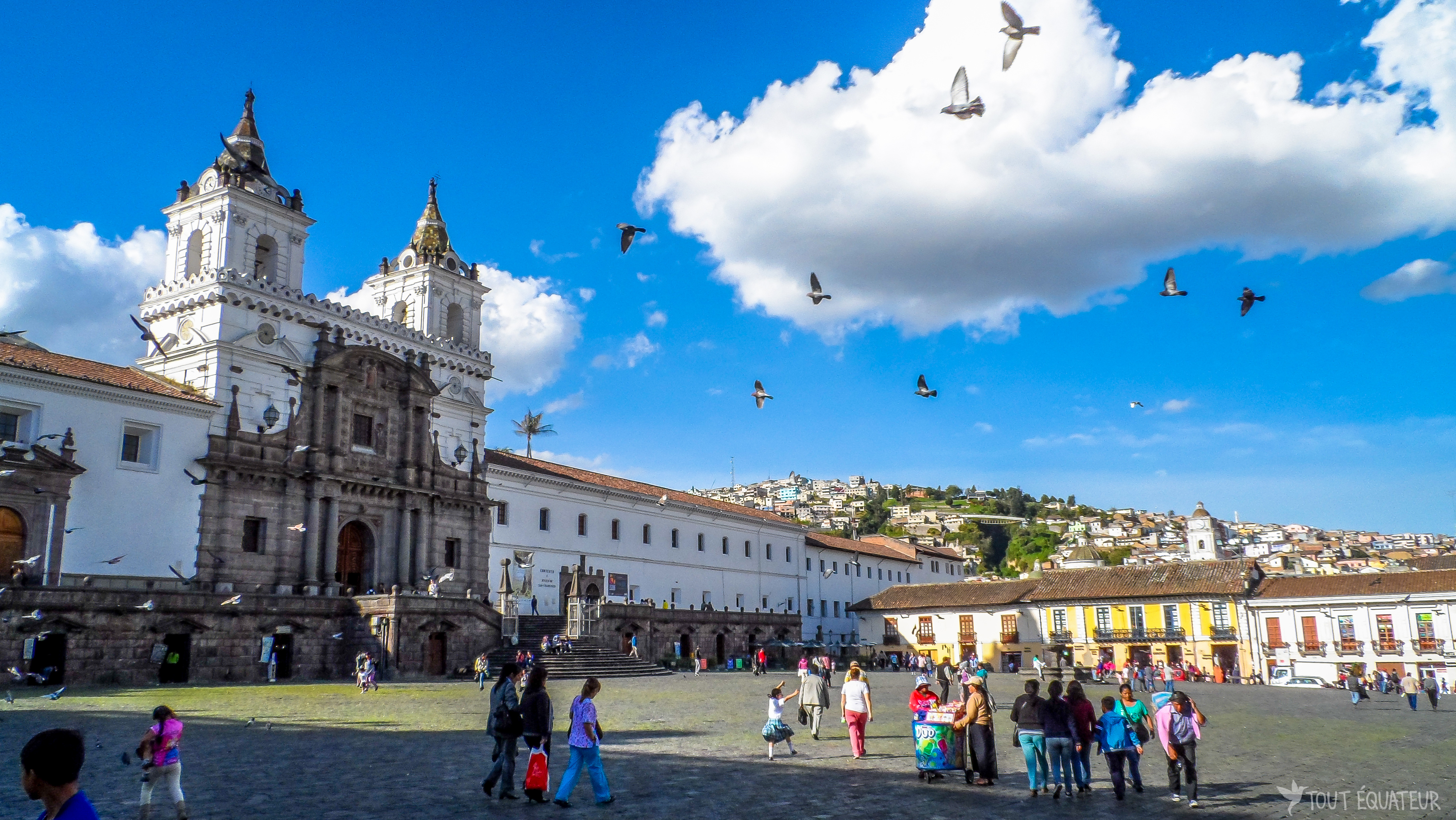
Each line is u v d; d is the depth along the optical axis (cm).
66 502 4588
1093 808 1680
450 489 6550
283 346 5684
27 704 3331
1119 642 8688
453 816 1534
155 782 1414
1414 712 4284
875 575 11788
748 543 9700
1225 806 1717
